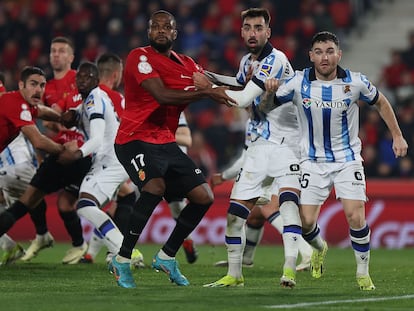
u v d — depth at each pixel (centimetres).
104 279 3053
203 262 3941
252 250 3622
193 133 6444
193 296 2486
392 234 5078
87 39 7400
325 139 2730
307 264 3428
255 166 2830
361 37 7519
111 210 4000
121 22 7419
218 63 6969
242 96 2675
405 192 5094
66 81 3719
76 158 3309
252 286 2838
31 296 2494
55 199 5253
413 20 7588
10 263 3600
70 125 3481
